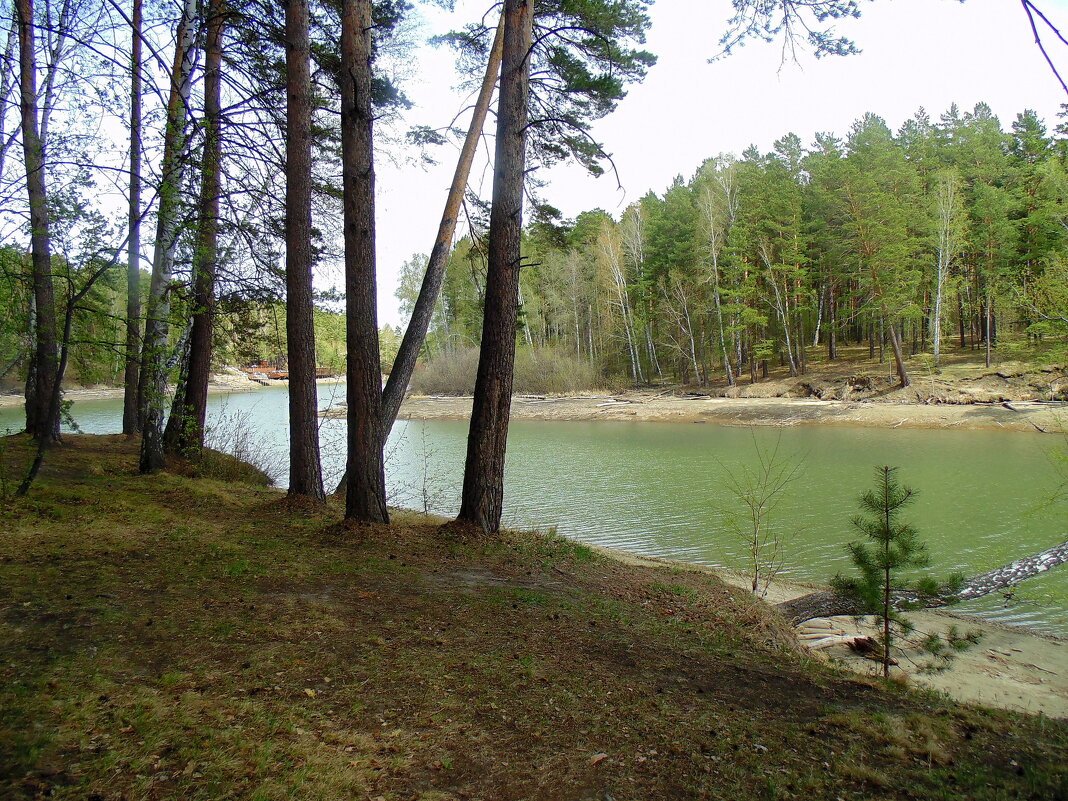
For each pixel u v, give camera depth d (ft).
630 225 170.50
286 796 8.58
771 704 13.09
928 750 10.89
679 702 12.85
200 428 40.73
